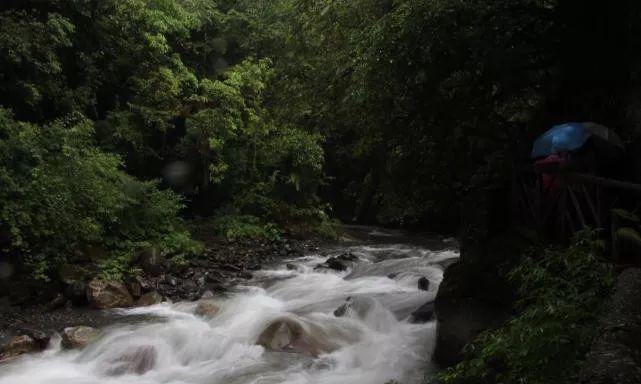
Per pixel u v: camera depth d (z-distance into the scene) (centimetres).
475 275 706
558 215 669
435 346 685
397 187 943
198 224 1603
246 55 1839
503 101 876
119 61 1512
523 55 752
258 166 1778
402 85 780
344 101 820
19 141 1035
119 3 1446
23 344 759
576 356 378
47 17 1332
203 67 1794
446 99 815
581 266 464
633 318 388
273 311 920
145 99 1529
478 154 862
